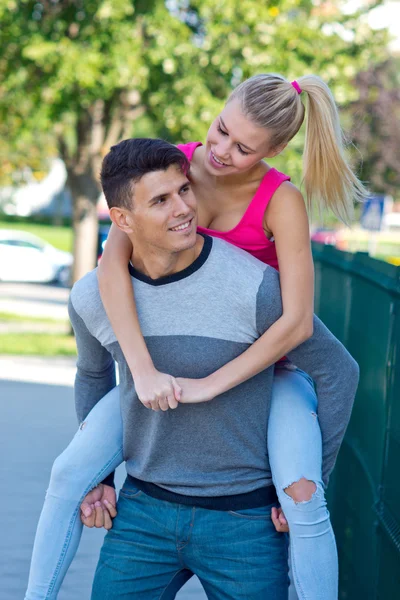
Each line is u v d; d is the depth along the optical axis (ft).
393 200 107.55
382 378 12.17
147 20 40.88
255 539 8.84
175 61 41.68
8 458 21.53
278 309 8.61
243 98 8.74
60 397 29.40
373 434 12.65
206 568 8.96
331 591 8.77
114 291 8.71
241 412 8.79
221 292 8.55
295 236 8.93
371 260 13.60
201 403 8.66
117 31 40.57
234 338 8.63
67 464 9.37
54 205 206.90
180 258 8.55
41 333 53.01
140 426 9.07
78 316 9.13
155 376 8.48
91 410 9.82
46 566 9.32
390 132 95.81
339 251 17.61
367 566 12.47
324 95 9.21
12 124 51.34
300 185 9.81
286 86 8.86
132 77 41.96
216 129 8.95
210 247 8.63
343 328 16.60
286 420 9.00
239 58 42.42
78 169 51.39
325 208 9.75
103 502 9.44
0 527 16.88
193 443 8.80
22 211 205.87
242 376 8.48
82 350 9.57
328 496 16.87
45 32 42.22
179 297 8.60
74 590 14.20
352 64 44.93
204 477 8.86
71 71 40.55
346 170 9.52
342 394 9.07
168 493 8.95
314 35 42.86
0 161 107.24
